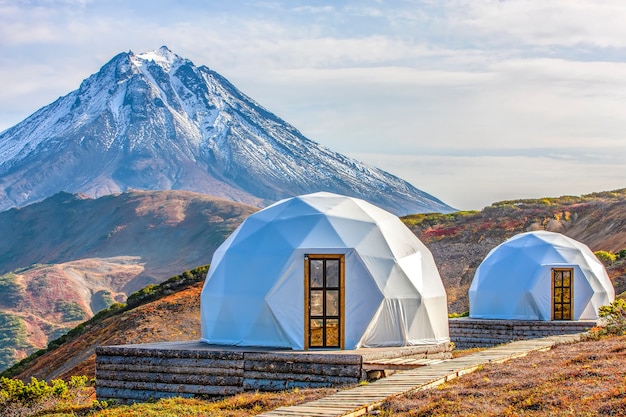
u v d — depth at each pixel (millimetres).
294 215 18922
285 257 18047
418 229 67875
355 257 18031
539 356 15625
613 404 10227
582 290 28094
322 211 18797
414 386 13242
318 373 16078
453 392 12227
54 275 167250
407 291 18578
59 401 18609
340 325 17734
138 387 17422
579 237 63031
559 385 11844
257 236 18906
